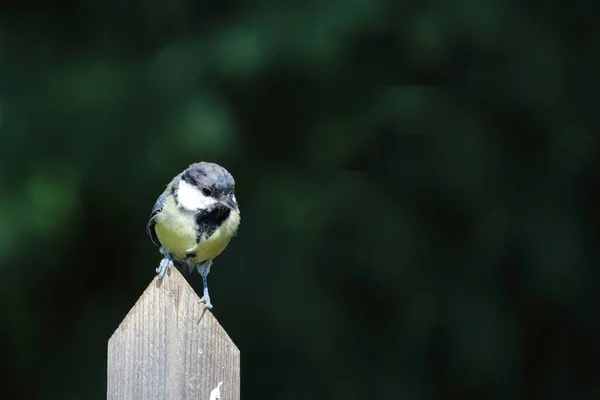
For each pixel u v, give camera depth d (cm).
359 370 1167
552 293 1209
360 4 1088
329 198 1149
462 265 1192
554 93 1190
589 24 1209
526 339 1225
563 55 1190
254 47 1080
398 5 1107
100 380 1177
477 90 1194
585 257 1213
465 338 1181
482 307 1186
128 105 1109
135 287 1191
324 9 1102
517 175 1212
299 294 1144
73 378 1180
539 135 1216
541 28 1190
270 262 1148
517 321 1210
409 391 1169
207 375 527
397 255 1152
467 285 1189
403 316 1171
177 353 528
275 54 1084
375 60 1162
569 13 1202
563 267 1195
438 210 1188
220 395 526
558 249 1195
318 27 1084
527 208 1205
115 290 1198
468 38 1118
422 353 1184
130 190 1108
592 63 1201
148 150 1080
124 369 534
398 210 1165
